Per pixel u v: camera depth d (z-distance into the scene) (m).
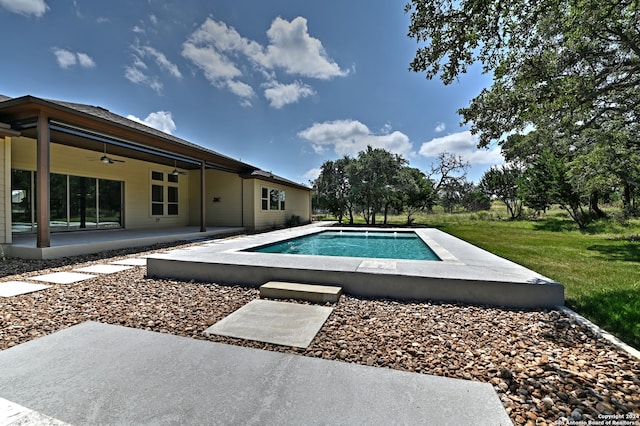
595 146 9.67
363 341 2.54
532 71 4.14
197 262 4.48
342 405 1.67
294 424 1.51
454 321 2.97
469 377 2.01
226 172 13.55
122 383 1.86
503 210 27.88
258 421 1.53
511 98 4.31
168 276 4.62
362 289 3.82
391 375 1.99
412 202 18.58
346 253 7.29
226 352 2.27
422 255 6.88
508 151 17.02
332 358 2.26
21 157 8.17
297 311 3.21
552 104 4.12
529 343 2.51
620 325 2.95
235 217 13.43
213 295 3.78
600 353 2.34
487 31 4.08
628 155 9.16
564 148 11.65
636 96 6.23
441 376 2.00
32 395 1.73
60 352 2.25
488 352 2.36
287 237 8.57
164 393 1.76
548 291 3.34
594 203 16.69
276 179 14.84
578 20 3.81
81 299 3.59
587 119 7.17
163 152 8.91
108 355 2.21
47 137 5.89
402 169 17.72
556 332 2.72
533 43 4.16
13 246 6.21
